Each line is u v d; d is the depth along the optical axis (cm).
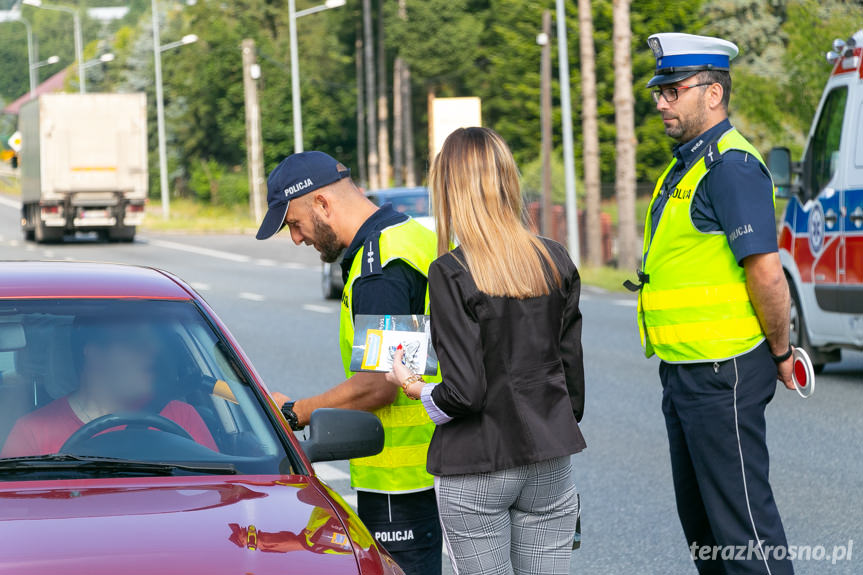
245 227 6188
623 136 3262
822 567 764
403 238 529
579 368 494
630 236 3266
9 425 489
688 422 583
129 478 460
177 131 9431
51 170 4612
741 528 577
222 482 461
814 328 1503
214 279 3247
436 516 558
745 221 556
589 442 1144
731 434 573
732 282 571
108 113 4631
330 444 499
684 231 577
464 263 470
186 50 9119
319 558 402
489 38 8062
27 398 499
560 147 6259
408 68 8100
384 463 545
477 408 468
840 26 3303
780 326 567
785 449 1107
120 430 489
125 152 4656
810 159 1507
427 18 7969
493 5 8000
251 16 9119
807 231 1508
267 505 440
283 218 543
